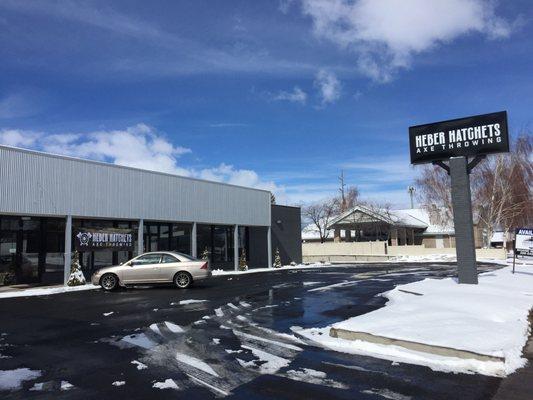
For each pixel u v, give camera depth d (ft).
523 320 30.35
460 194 52.70
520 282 53.42
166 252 59.98
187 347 26.14
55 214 63.05
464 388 18.60
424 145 55.88
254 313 38.24
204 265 59.16
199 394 18.31
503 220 143.54
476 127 52.65
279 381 19.84
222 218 93.15
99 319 35.76
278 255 108.27
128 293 54.13
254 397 17.92
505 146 50.80
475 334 25.20
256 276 80.48
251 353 24.63
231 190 96.43
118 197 71.92
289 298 47.93
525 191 136.36
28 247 67.21
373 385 19.13
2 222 64.44
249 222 101.14
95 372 21.40
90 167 68.13
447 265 106.83
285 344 26.63
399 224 165.37
